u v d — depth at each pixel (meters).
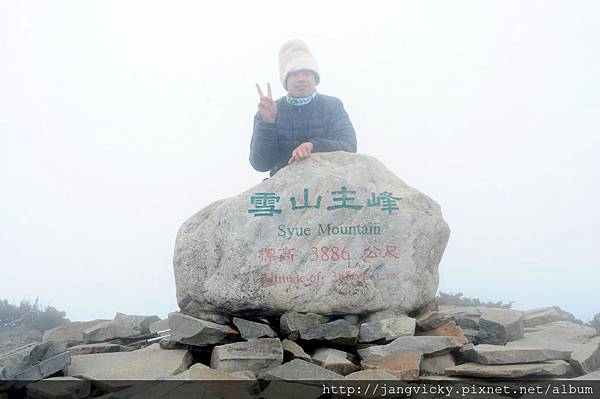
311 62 2.50
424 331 1.98
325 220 2.08
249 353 1.69
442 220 2.19
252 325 1.87
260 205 2.09
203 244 2.07
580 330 2.28
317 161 2.22
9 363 1.55
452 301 3.46
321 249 2.04
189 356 1.80
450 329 1.92
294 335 1.89
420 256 2.09
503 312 2.21
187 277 2.06
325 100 2.55
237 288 1.99
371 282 2.02
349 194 2.12
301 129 2.50
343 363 1.65
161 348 1.90
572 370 1.71
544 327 2.40
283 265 2.01
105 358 1.82
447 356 1.75
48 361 1.62
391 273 2.04
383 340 1.86
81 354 2.01
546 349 1.71
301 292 1.98
